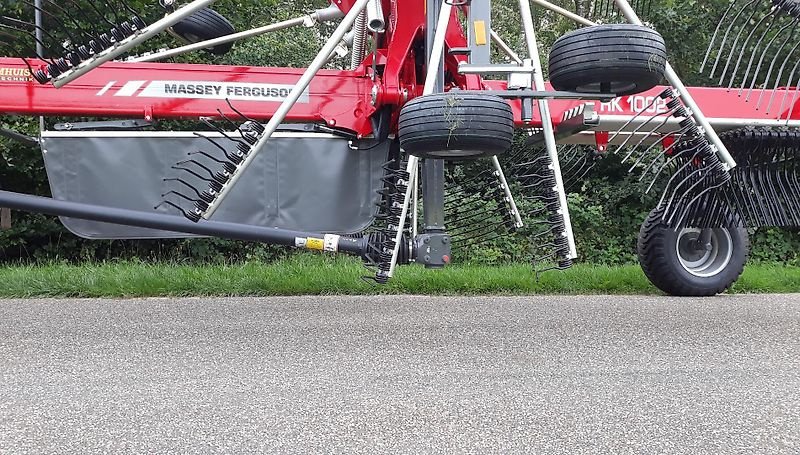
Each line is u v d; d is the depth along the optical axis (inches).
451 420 105.3
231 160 145.8
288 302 212.4
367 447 95.2
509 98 135.1
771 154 174.4
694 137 155.6
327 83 177.9
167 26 146.2
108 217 153.9
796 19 165.8
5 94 169.5
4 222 253.6
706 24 400.8
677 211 165.3
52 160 161.8
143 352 145.1
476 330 167.8
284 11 512.7
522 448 95.1
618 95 142.6
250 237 155.9
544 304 209.3
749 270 289.3
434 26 154.3
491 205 202.7
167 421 104.6
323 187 168.7
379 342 154.5
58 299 217.0
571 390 119.9
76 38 164.2
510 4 494.0
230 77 176.7
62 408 110.1
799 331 167.5
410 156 153.8
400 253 154.6
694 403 113.4
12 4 299.1
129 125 177.2
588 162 270.1
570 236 151.6
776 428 102.7
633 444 96.7
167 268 271.1
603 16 189.8
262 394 117.2
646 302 213.8
